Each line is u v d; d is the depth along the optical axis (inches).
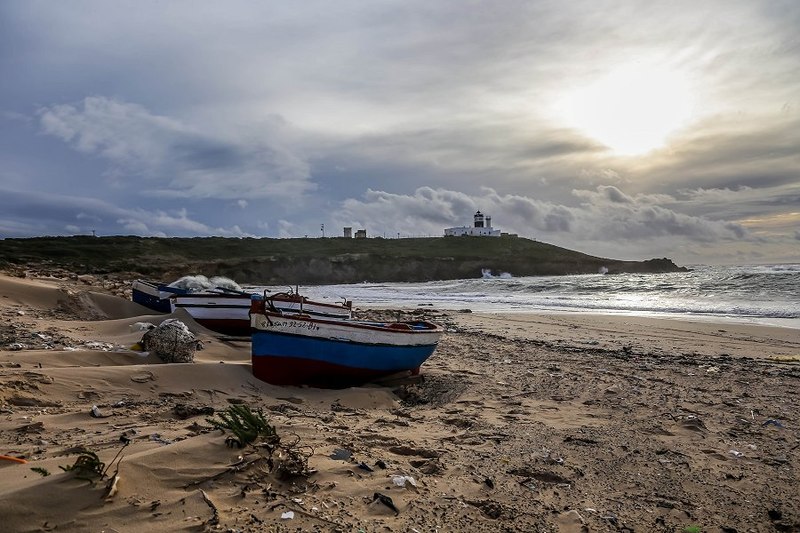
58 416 248.4
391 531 150.3
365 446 223.1
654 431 267.1
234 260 3622.0
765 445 247.6
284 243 4571.9
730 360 502.6
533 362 484.7
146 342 390.9
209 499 150.4
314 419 274.2
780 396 347.3
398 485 181.3
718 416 298.2
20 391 276.7
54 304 681.6
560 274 4544.8
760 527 167.6
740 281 1656.0
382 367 392.8
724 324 807.7
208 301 619.2
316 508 158.2
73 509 135.1
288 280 3666.3
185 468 164.1
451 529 155.9
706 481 203.6
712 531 164.4
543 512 172.2
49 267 2245.3
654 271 4719.5
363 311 1088.8
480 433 259.9
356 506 163.2
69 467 150.5
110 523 133.6
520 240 5807.1
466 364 475.2
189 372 339.9
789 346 601.6
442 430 266.8
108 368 325.4
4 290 669.9
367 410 319.3
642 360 500.1
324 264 3895.2
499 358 508.4
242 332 629.9
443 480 194.1
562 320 907.4
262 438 192.1
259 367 358.6
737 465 221.1
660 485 199.2
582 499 185.2
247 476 167.8
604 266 4746.6
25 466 168.1
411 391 380.5
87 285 1152.2
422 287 2514.8
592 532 160.7
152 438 208.5
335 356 374.0
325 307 604.7
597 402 331.9
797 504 184.1
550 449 236.2
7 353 358.6
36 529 126.8
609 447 240.8
